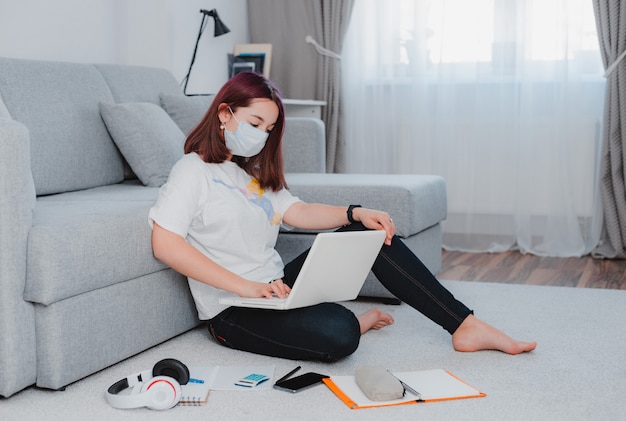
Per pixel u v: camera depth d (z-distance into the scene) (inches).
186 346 88.6
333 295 80.7
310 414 67.9
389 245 84.5
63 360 72.6
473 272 135.5
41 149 100.4
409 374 77.4
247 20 175.5
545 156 153.6
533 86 153.3
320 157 136.3
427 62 160.7
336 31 164.4
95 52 135.7
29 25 120.4
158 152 111.1
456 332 86.4
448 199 161.3
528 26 151.4
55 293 70.7
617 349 86.9
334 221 87.0
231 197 83.2
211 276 78.4
